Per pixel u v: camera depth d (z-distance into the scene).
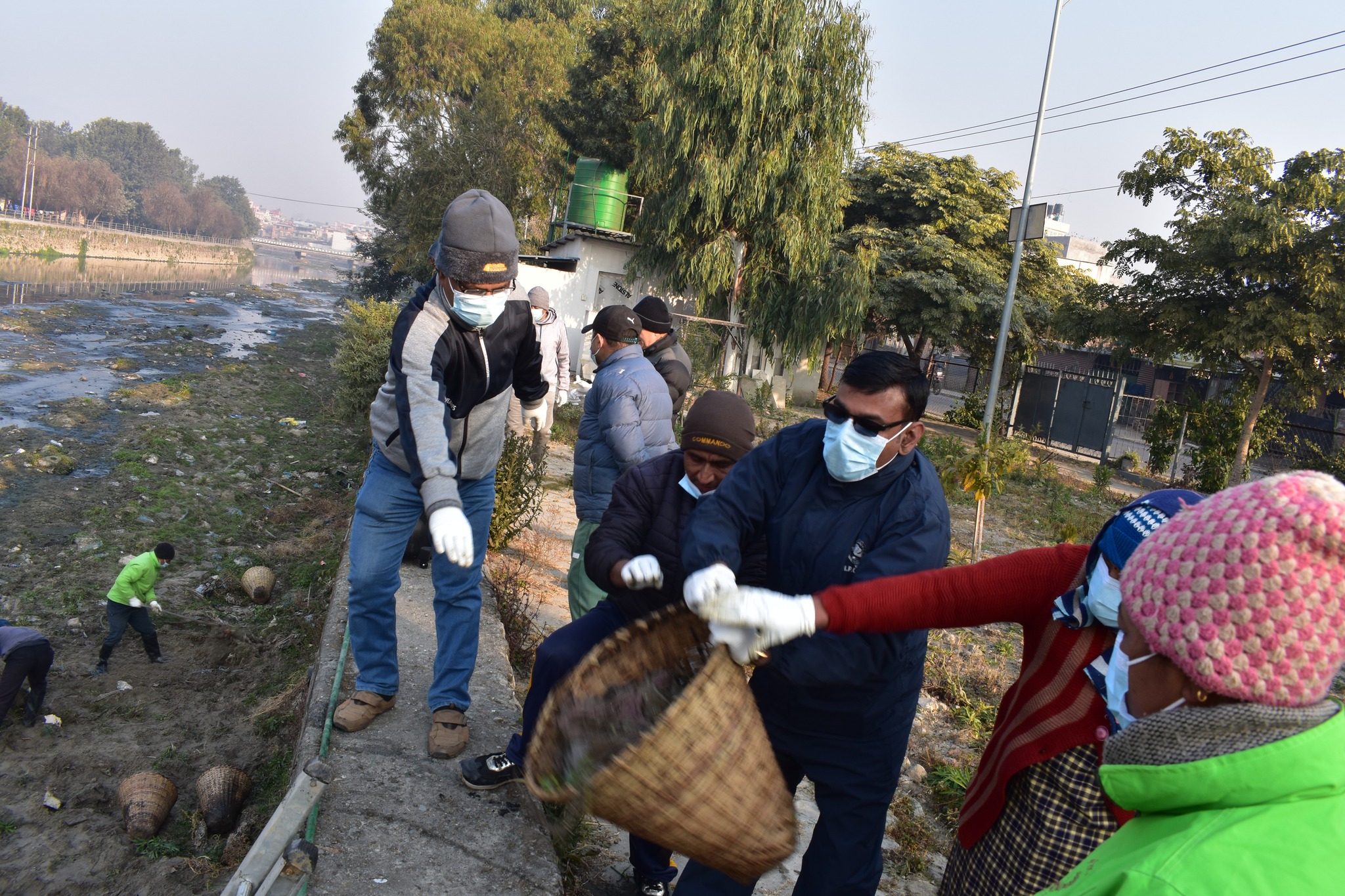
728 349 21.75
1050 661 2.04
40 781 5.54
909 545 2.29
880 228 26.22
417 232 32.06
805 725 2.50
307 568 9.52
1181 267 16.94
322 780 2.64
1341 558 0.99
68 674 6.95
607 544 2.79
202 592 8.65
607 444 3.99
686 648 2.38
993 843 2.15
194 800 5.44
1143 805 1.11
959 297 23.64
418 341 2.88
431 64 36.47
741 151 19.00
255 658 7.45
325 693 4.00
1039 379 25.12
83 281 50.81
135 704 6.58
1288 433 20.09
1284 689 0.99
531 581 6.83
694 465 2.81
